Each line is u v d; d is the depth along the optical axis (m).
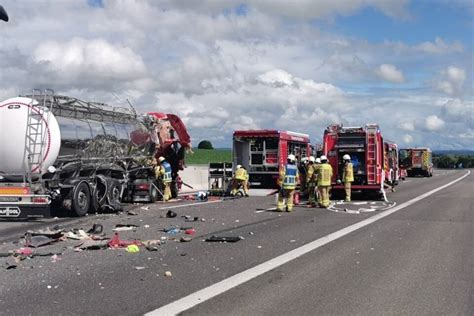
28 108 15.86
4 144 15.73
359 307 6.43
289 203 17.95
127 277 7.98
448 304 6.57
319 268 8.62
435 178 51.78
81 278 7.93
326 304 6.56
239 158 28.25
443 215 16.72
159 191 22.23
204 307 6.42
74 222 15.07
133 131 20.75
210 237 11.73
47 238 11.18
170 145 23.64
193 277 7.98
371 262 9.11
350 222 14.87
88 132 17.67
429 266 8.79
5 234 12.64
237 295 6.96
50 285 7.51
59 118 16.52
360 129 23.28
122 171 20.44
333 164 23.42
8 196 15.49
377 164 23.02
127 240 11.35
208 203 21.30
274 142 28.11
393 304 6.57
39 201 15.38
